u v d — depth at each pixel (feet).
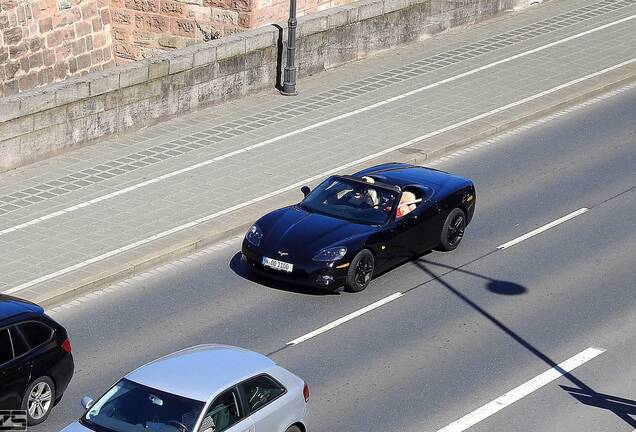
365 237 74.43
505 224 85.92
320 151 97.71
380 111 107.34
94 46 118.21
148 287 74.84
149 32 119.96
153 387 51.42
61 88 94.27
